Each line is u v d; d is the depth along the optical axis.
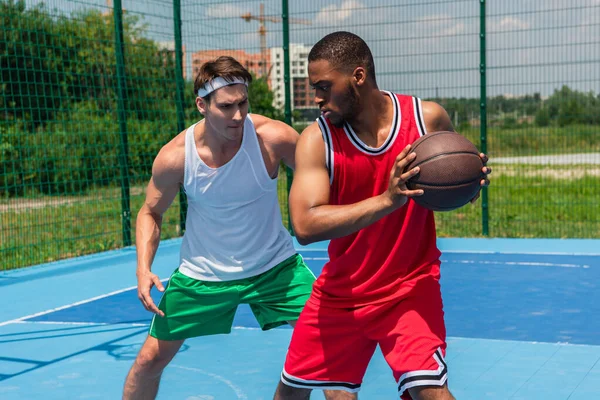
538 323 6.23
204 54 11.92
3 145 12.49
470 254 9.94
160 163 3.83
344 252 3.11
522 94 10.78
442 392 2.90
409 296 3.08
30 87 14.99
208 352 5.58
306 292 3.94
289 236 4.11
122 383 4.95
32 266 9.84
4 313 7.19
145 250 3.84
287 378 3.29
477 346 5.57
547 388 4.61
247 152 3.77
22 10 10.80
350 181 2.97
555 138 10.88
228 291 3.91
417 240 3.10
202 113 3.70
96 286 8.46
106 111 12.59
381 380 4.83
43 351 5.77
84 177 13.68
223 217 3.85
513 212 13.18
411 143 2.96
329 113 2.91
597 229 11.86
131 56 11.98
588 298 7.14
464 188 2.84
